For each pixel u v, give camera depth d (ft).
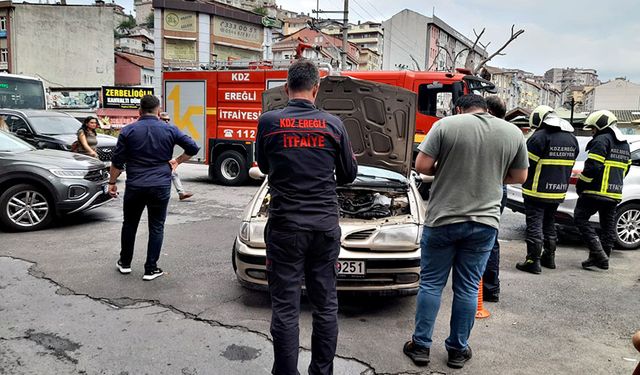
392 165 15.99
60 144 36.09
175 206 29.37
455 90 32.22
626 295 15.66
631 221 21.66
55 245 20.01
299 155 9.03
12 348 11.19
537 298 15.23
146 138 15.29
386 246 13.24
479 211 10.18
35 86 55.26
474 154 10.11
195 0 113.70
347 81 14.03
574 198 21.25
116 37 211.61
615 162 18.16
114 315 13.14
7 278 15.83
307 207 9.01
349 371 10.54
